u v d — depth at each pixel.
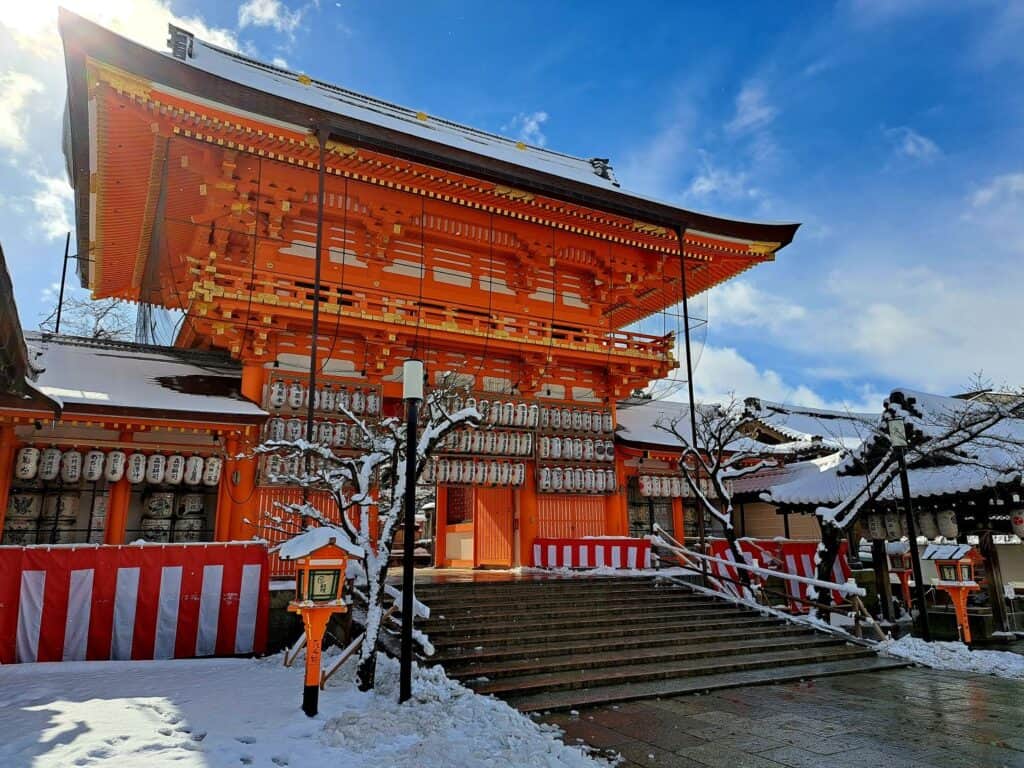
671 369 25.42
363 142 18.05
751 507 30.31
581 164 29.97
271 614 14.27
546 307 24.97
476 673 11.06
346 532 10.46
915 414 18.52
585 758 7.48
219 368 21.17
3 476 16.12
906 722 9.16
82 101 15.70
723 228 24.00
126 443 17.58
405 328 20.52
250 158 18.80
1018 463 15.77
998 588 17.06
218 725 7.99
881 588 19.92
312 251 21.00
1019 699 10.52
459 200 21.08
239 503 18.16
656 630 14.56
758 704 10.23
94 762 6.55
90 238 21.81
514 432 22.80
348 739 7.54
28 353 13.91
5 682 9.93
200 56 21.19
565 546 21.77
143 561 12.45
